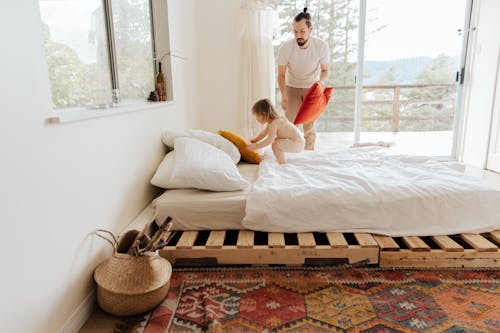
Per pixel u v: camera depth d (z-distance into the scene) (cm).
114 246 148
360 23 374
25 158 103
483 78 364
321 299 146
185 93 317
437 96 404
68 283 125
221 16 372
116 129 166
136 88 229
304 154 266
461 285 156
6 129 95
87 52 164
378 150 275
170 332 128
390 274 165
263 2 356
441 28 381
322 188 179
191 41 344
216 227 184
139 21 233
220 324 131
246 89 375
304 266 174
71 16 149
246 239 172
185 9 318
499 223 176
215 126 397
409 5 375
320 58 311
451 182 187
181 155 207
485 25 358
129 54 217
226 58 381
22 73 102
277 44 379
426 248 164
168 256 168
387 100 404
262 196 177
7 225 95
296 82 324
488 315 135
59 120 117
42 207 110
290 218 177
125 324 132
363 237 172
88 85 165
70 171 126
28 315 104
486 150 366
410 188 180
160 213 183
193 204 182
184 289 155
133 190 189
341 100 396
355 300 145
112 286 133
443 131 414
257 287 156
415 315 135
